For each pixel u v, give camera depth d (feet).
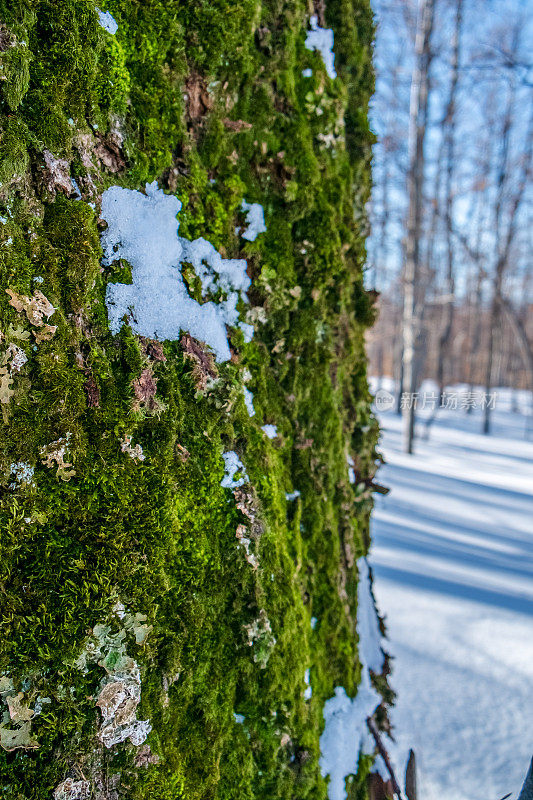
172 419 2.50
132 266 2.47
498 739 6.61
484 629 9.60
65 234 2.20
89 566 2.17
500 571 12.90
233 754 2.64
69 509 2.18
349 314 3.70
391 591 11.32
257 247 2.97
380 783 3.47
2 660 2.00
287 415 3.19
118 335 2.39
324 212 3.21
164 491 2.41
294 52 3.15
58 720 2.07
